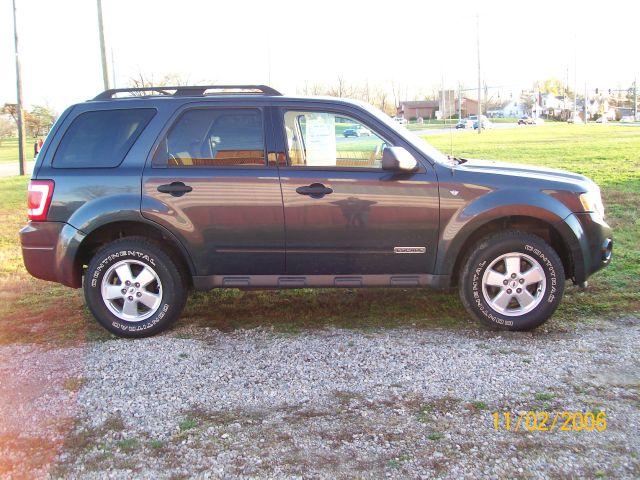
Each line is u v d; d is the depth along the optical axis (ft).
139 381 14.03
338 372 14.20
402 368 14.29
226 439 11.40
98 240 17.71
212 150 16.81
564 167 54.08
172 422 12.11
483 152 77.87
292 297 20.35
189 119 16.92
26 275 24.98
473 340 15.98
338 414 12.22
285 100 16.85
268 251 16.72
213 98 16.93
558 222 16.19
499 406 12.35
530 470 10.14
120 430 11.85
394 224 16.40
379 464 10.43
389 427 11.65
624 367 14.05
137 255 16.76
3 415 12.57
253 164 16.67
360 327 17.31
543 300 16.26
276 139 16.70
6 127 216.54
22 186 66.33
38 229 16.98
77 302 20.94
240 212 16.55
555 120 381.40
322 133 16.72
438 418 11.94
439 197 16.26
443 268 16.57
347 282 16.85
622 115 395.14
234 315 18.81
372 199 16.31
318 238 16.56
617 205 32.55
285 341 16.35
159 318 16.97
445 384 13.39
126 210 16.60
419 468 10.28
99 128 17.19
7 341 17.16
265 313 18.88
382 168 16.16
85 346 16.55
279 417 12.18
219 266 16.92
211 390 13.47
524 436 11.21
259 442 11.26
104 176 16.79
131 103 17.22
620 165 53.42
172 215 16.58
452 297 19.69
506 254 16.20
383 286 16.83
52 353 16.06
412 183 16.29
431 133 155.84
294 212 16.44
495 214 16.16
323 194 16.35
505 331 16.57
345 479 10.03
